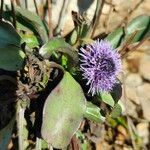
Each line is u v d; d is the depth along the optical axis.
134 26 0.11
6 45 0.09
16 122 0.10
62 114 0.09
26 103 0.10
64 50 0.09
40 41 0.10
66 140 0.09
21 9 0.10
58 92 0.09
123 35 0.11
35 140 0.11
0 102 0.10
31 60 0.09
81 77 0.10
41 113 0.10
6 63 0.09
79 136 0.11
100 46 0.09
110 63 0.09
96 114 0.10
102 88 0.09
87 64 0.09
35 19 0.10
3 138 0.10
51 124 0.09
